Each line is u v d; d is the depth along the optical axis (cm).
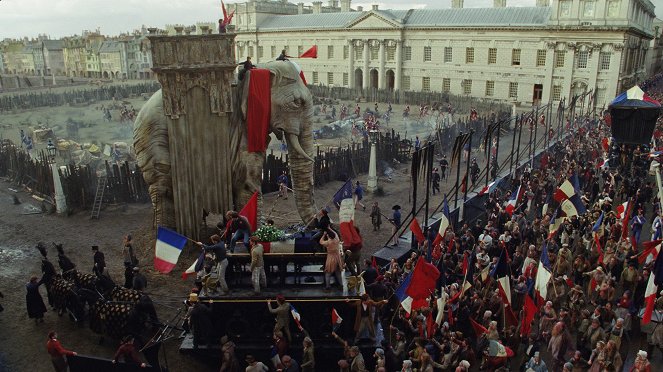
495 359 1433
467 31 7862
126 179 2941
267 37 10444
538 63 7306
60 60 15762
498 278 1655
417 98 7712
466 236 2172
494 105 6800
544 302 1681
